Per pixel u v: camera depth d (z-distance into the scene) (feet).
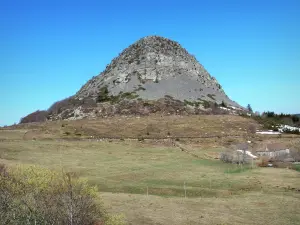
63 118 646.74
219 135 442.50
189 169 249.34
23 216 97.71
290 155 300.20
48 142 361.71
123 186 189.47
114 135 436.76
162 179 212.64
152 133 452.76
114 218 113.70
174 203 156.35
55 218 98.12
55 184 101.24
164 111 627.46
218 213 144.46
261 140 403.75
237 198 169.78
